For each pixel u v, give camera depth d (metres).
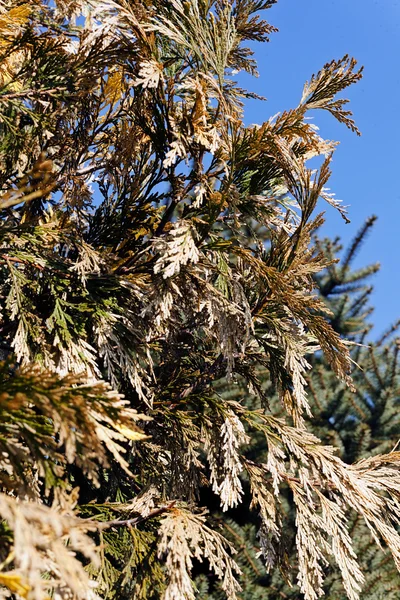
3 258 2.67
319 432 9.66
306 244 3.17
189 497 3.38
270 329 3.19
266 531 3.25
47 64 2.96
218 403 3.27
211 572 8.27
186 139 3.00
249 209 3.24
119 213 3.36
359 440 9.47
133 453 3.21
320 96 3.26
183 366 3.85
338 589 7.86
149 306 2.70
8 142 2.97
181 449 3.42
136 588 2.84
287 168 3.17
